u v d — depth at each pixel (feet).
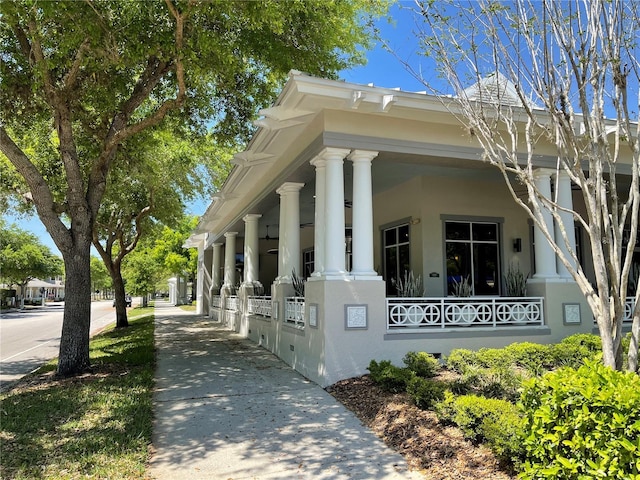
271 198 37.29
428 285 32.04
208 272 83.61
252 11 20.21
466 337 25.03
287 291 31.24
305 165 27.32
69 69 26.61
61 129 26.48
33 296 247.09
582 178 14.11
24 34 25.84
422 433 15.25
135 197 55.16
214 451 14.83
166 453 14.74
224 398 20.90
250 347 36.70
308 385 23.08
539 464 10.02
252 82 33.86
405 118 24.89
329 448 15.01
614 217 13.89
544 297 26.89
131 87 31.63
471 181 34.17
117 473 13.07
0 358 39.86
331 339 22.68
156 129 36.65
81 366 26.73
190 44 21.70
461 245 33.73
